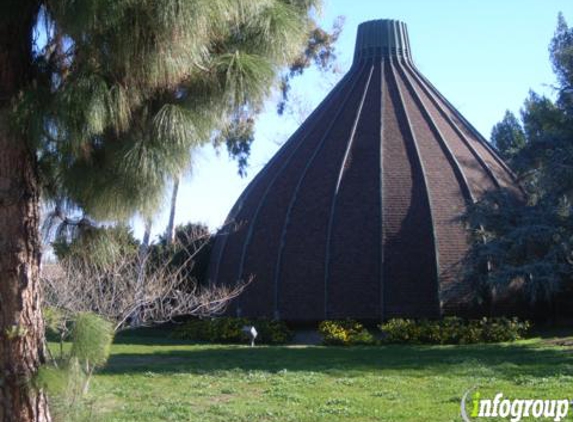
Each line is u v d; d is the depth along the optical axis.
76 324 4.25
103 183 4.46
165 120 4.18
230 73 4.33
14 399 4.12
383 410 9.91
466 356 16.17
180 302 19.55
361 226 23.56
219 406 10.46
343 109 26.67
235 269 25.48
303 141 26.67
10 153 4.24
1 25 4.23
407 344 20.75
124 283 15.20
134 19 3.89
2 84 4.24
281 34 4.55
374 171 24.36
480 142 26.97
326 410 10.03
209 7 3.92
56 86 4.39
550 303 23.20
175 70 4.09
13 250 4.23
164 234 27.16
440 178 24.23
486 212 19.62
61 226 4.82
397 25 28.28
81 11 3.75
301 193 24.91
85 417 4.39
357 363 15.33
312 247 23.89
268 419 9.58
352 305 22.83
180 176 4.40
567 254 18.44
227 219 26.86
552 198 18.97
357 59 28.39
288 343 22.58
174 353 18.17
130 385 12.45
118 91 4.05
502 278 18.52
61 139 4.16
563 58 20.67
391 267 22.92
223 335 22.81
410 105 26.25
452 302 22.34
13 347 4.17
